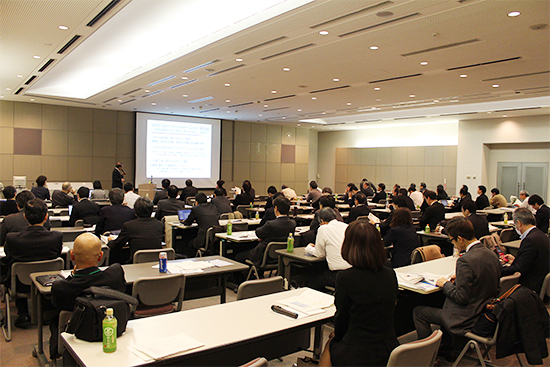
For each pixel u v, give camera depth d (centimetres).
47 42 669
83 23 580
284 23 540
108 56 895
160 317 244
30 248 367
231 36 603
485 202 1034
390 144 1811
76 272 252
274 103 1242
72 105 1390
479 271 303
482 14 491
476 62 707
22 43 676
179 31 736
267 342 265
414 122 1631
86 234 256
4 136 1315
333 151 2055
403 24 531
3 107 1309
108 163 1493
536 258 402
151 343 205
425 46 623
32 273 342
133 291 300
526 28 536
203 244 602
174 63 762
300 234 566
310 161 2098
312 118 1617
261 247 513
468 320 303
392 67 754
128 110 1498
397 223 486
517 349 291
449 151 1589
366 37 586
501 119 1433
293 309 258
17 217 455
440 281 325
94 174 1468
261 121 1783
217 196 816
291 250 473
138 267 362
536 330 289
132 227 431
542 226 662
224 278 386
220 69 805
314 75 838
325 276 438
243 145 1808
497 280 311
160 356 190
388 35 575
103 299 214
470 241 330
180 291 325
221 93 1086
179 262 381
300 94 1070
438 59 692
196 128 1647
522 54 655
